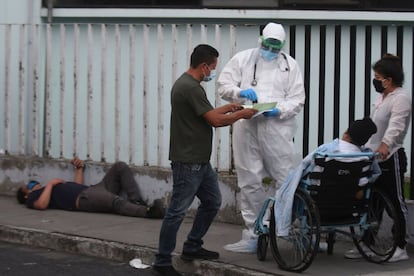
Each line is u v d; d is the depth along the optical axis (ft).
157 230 37.24
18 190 43.80
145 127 42.14
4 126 45.85
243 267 30.66
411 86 35.32
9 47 45.37
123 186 41.70
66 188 42.04
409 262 31.89
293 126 32.35
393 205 31.04
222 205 39.17
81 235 36.09
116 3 47.01
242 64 32.19
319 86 36.91
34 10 47.16
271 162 32.12
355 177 30.04
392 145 31.12
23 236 37.24
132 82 42.50
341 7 45.57
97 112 43.80
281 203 29.89
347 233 31.78
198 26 42.63
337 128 36.42
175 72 41.11
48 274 31.68
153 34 43.80
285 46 38.24
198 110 29.50
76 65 43.70
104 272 32.17
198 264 31.55
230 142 39.27
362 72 37.88
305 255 29.45
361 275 29.76
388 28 37.11
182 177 29.91
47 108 44.57
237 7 46.19
